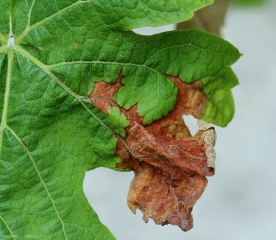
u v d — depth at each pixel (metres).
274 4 0.95
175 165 0.36
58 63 0.36
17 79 0.36
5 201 0.36
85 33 0.36
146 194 0.36
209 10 0.47
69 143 0.36
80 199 0.37
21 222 0.37
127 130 0.36
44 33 0.36
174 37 0.36
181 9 0.35
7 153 0.36
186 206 0.36
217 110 0.37
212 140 0.36
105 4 0.35
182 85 0.36
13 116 0.36
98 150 0.37
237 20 1.00
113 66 0.36
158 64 0.36
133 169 0.37
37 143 0.36
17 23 0.36
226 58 0.37
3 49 0.36
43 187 0.37
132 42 0.36
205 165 0.35
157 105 0.36
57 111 0.36
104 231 0.37
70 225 0.37
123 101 0.36
